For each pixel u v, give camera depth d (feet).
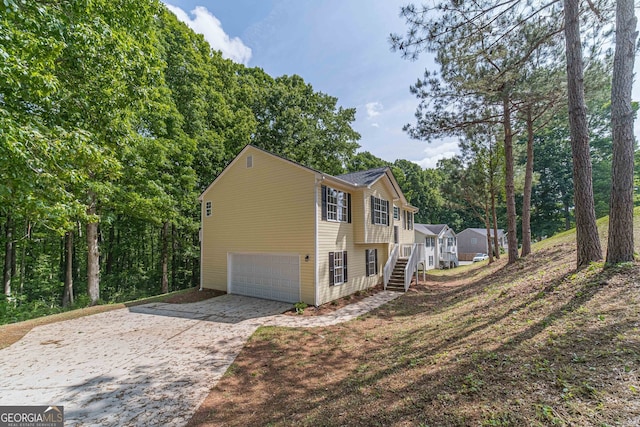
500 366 13.25
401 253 60.70
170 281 76.64
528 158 45.75
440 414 10.88
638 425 8.11
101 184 35.86
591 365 11.35
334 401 13.98
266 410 13.99
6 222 52.65
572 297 18.38
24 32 17.74
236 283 45.50
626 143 19.74
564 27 25.22
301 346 22.90
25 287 58.75
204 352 22.00
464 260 136.56
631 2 19.66
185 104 56.18
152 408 14.53
